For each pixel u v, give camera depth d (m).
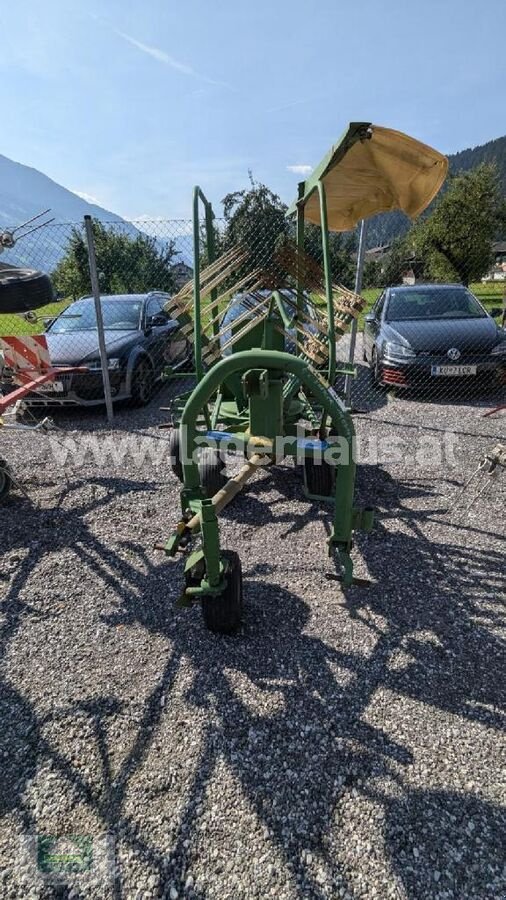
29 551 3.75
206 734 2.25
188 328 3.50
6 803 2.00
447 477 4.85
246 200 9.03
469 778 2.04
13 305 3.52
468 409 6.88
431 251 22.00
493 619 2.93
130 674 2.60
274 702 2.40
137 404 7.59
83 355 6.88
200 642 2.80
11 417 7.05
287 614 3.00
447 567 3.43
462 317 7.78
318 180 3.57
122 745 2.22
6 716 2.38
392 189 4.15
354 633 2.84
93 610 3.09
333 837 1.84
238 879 1.72
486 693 2.43
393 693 2.44
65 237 6.36
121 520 4.17
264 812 1.93
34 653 2.76
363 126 2.96
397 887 1.69
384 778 2.04
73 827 1.91
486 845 1.80
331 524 4.01
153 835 1.87
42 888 1.73
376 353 7.73
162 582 3.34
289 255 3.55
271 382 2.98
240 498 4.50
